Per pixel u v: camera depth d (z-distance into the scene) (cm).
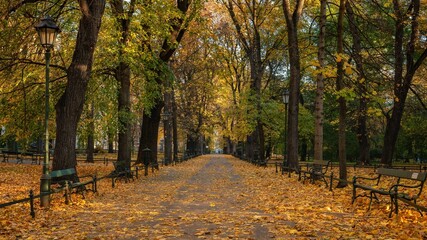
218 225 982
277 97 4716
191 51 4791
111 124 2469
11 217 1082
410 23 2539
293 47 2755
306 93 5334
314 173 1925
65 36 2352
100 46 2342
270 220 1020
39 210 1191
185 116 6188
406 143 5112
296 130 2777
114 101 2616
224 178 2512
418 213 1032
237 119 4544
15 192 1678
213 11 4638
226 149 12094
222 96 6419
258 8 3850
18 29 1873
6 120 2497
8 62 1997
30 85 2277
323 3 2017
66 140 1697
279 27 3962
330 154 5803
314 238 810
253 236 848
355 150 5225
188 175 2777
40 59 2219
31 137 2669
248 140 5550
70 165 1697
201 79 5416
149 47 2466
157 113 3381
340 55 1462
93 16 1727
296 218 1048
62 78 2466
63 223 1023
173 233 890
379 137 5509
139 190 1828
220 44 4844
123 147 2505
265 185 1994
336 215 1089
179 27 2784
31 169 3155
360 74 1836
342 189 1656
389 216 1014
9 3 1738
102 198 1527
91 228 956
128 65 2308
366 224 946
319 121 2081
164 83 2789
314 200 1392
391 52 3139
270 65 4850
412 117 3972
